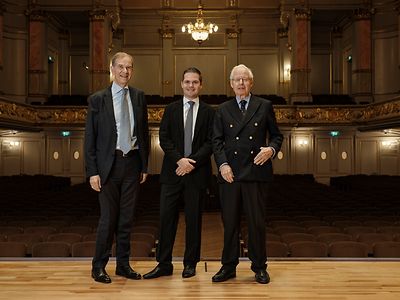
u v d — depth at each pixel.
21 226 8.45
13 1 20.66
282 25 23.75
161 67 24.08
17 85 20.83
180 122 3.94
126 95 3.89
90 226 8.40
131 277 3.77
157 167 21.52
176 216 3.94
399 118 17.50
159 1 23.73
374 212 10.01
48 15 21.91
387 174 20.83
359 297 3.29
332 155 21.61
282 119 20.52
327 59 24.47
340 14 22.44
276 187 17.09
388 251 6.02
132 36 24.09
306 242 6.05
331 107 20.47
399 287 3.52
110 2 20.94
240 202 3.79
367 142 21.28
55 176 20.83
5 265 4.18
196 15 23.91
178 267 4.18
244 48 24.06
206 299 3.26
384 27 20.80
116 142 3.80
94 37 20.38
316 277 3.80
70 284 3.61
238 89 3.81
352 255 5.98
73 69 24.27
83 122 20.78
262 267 3.70
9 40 20.59
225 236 3.76
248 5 23.80
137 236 6.98
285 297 3.30
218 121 3.84
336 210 10.55
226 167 3.69
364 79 20.86
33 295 3.33
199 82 3.96
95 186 3.76
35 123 20.61
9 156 20.98
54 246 6.06
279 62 23.86
